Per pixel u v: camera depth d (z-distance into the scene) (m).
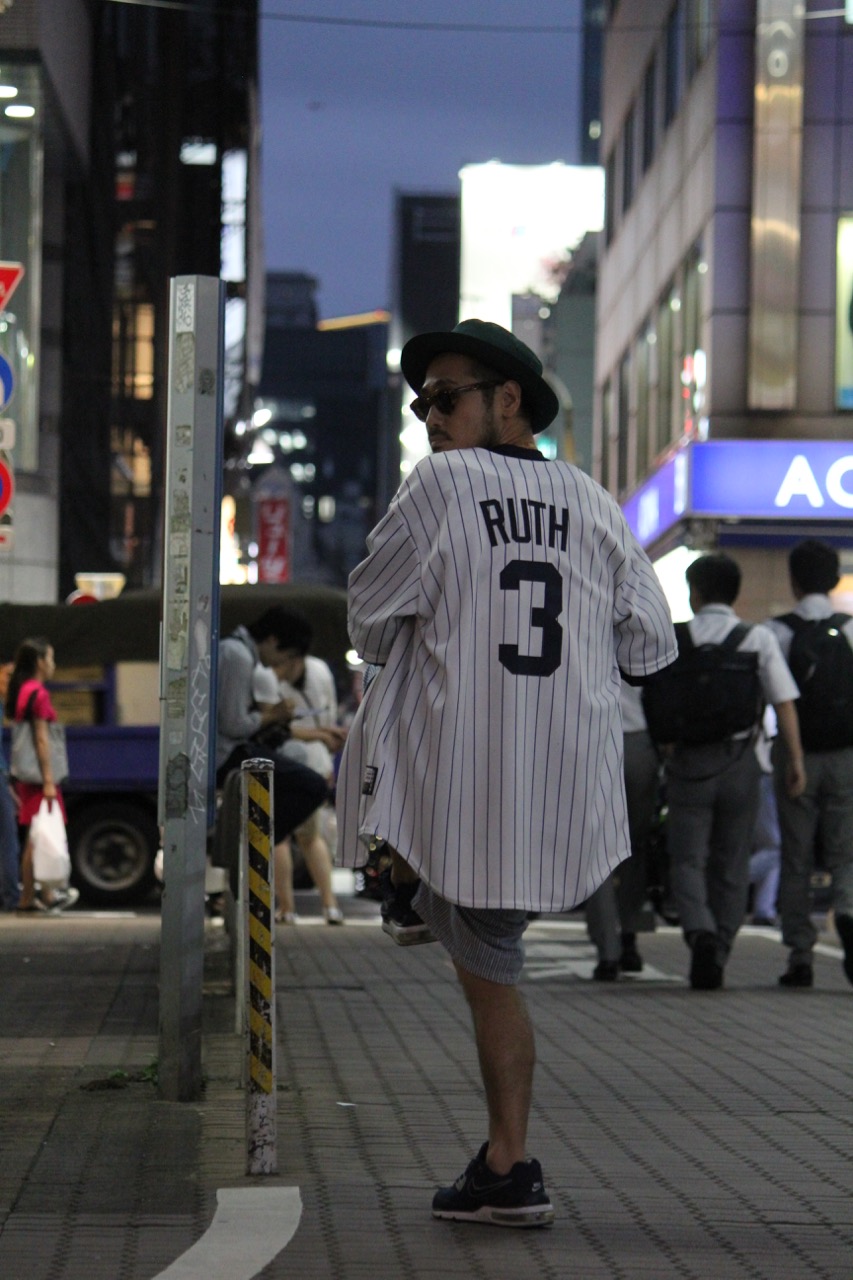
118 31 49.53
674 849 12.37
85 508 46.25
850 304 32.16
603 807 5.37
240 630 13.73
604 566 5.50
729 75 32.44
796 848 12.45
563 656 5.30
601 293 49.34
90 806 20.47
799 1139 7.00
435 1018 10.50
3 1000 10.96
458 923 5.43
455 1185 5.56
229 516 66.56
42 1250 5.05
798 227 32.19
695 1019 10.69
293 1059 8.84
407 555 5.30
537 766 5.25
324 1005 11.12
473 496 5.31
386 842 5.47
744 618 31.80
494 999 5.50
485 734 5.21
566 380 63.53
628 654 5.63
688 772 12.24
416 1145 6.69
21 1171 6.05
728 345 32.31
